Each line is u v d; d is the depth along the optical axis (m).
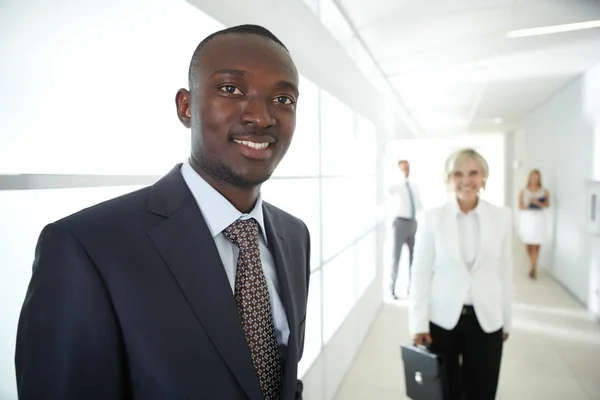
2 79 0.64
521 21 2.48
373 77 3.74
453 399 1.56
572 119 4.04
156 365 0.52
